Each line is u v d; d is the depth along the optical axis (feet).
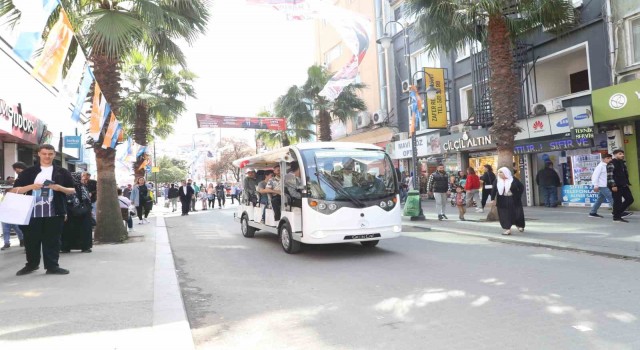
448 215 52.13
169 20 36.99
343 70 78.79
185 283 22.75
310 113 88.28
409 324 15.16
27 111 52.95
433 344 13.30
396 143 83.25
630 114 41.70
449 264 24.95
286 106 88.17
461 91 70.28
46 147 22.49
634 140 44.68
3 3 24.31
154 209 103.40
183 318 15.38
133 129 79.41
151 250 31.58
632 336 13.41
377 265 25.53
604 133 47.85
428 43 47.19
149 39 37.52
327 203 28.17
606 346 12.72
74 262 26.40
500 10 40.40
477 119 61.57
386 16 89.45
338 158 29.71
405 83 81.20
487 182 54.03
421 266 24.71
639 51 43.52
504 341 13.34
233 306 18.26
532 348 12.75
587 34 48.62
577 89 59.82
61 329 14.19
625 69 44.19
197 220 63.36
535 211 50.49
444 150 69.00
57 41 17.84
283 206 31.86
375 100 94.22
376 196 29.40
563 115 49.34
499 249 29.40
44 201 22.27
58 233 22.86
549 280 20.49
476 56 62.18
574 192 52.70
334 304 17.95
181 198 75.10
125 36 31.94
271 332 14.96
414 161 51.11
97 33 31.19
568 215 44.34
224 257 30.22
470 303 17.31
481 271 22.85
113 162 37.58
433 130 75.36
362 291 19.80
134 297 18.16
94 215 42.14
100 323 14.79
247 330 15.25
